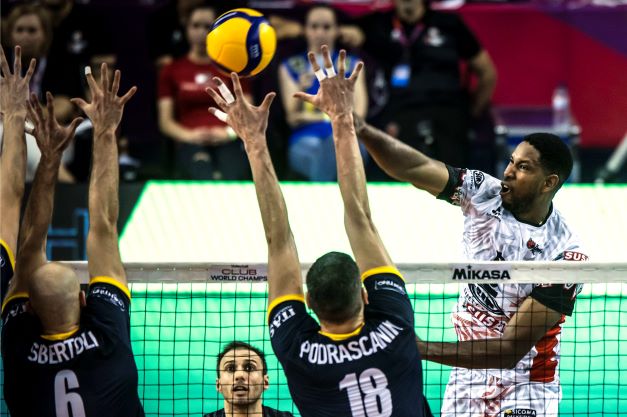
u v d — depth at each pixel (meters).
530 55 34.88
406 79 32.12
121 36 32.91
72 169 30.61
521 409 16.02
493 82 32.88
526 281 14.59
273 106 32.19
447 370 20.64
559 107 34.62
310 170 31.59
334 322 11.59
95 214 13.19
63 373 12.16
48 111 13.71
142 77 32.91
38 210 13.58
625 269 14.57
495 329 15.75
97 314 12.45
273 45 16.03
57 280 12.09
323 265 11.59
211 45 15.84
